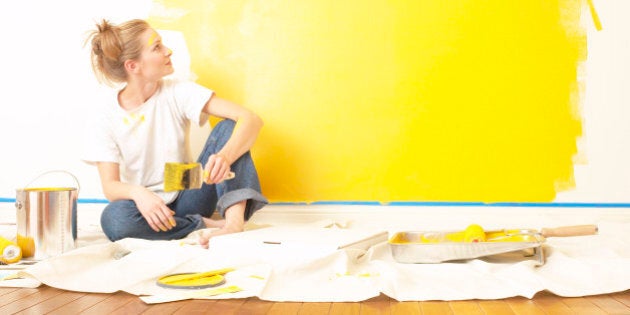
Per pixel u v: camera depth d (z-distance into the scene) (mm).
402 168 2910
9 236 2434
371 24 2908
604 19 2807
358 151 2936
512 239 2029
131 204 2402
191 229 2514
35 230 2068
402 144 2908
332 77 2939
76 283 1734
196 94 2572
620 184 2814
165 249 1938
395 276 1704
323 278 1776
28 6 3084
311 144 2965
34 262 2023
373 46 2910
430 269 1862
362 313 1497
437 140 2891
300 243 1933
